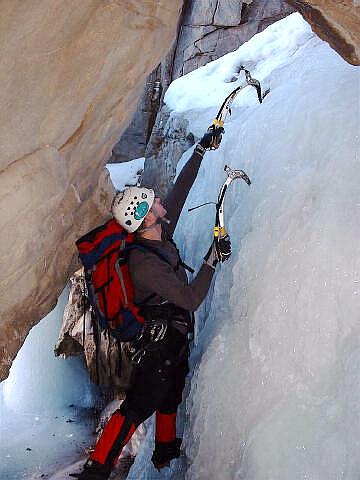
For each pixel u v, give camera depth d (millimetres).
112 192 2871
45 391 5168
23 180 2008
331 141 2350
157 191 4180
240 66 4039
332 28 1843
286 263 2229
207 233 2998
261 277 2314
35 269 2371
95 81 2008
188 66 6207
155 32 2012
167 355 2371
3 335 2439
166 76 6469
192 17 6141
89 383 5160
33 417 4965
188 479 2424
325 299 2086
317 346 2082
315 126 2441
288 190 2369
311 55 3016
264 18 5855
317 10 1792
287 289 2191
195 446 2443
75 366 5215
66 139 2146
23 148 1984
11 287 2297
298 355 2125
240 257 2439
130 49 2020
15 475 4141
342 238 2105
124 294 2303
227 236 2281
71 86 1942
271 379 2197
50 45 1777
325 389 2051
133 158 6961
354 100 2375
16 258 2174
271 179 2520
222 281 2656
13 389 5207
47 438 4629
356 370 1933
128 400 2404
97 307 2385
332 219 2150
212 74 4195
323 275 2105
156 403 2400
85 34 1837
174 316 2361
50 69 1838
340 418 1947
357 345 1974
